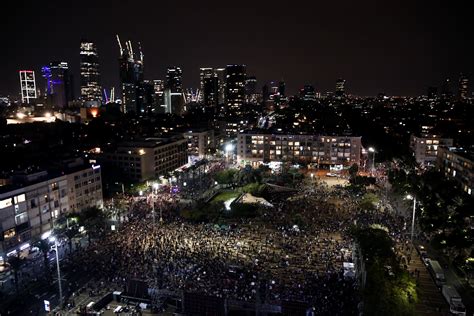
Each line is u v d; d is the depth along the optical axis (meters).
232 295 88.31
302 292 89.12
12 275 106.00
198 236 125.62
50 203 135.25
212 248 115.06
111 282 97.81
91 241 124.50
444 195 150.38
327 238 121.94
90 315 83.44
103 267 105.00
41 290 96.31
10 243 117.50
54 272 104.75
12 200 119.00
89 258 110.75
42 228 130.88
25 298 92.88
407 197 152.50
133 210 158.00
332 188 193.75
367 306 77.12
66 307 87.94
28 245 123.69
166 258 108.00
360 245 100.06
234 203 155.62
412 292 85.75
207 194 181.25
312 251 112.12
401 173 188.50
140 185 196.88
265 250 113.56
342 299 86.19
